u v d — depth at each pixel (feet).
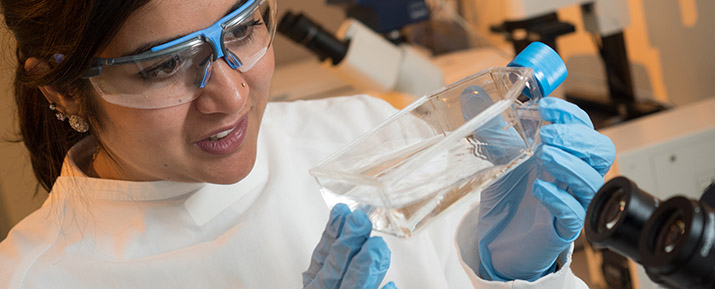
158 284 3.47
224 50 2.72
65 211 3.59
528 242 2.99
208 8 2.66
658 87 7.10
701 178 5.52
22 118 3.65
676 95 6.87
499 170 2.67
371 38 6.59
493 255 3.22
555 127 2.76
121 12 2.50
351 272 2.62
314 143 4.12
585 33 7.47
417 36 8.72
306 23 6.38
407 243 3.75
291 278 3.57
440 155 2.55
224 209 3.67
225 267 3.53
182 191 3.53
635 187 1.88
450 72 7.48
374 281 2.63
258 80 2.97
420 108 2.88
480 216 3.32
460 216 3.94
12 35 3.04
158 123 2.84
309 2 9.80
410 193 2.40
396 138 2.79
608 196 1.94
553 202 2.65
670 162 5.43
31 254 3.48
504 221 3.22
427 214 2.51
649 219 1.76
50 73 2.79
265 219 3.63
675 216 1.72
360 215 2.59
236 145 3.01
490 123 2.63
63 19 2.61
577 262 6.70
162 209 3.56
